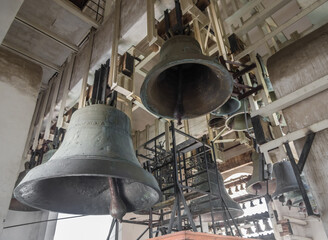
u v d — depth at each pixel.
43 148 5.70
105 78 3.81
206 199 4.87
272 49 4.41
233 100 3.74
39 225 6.57
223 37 3.55
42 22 6.07
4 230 6.00
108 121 2.62
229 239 2.27
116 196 2.52
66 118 5.42
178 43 2.46
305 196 2.33
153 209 4.57
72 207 2.76
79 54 5.94
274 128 3.14
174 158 3.83
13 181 3.87
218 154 6.65
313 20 3.50
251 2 3.15
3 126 4.11
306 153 2.47
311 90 2.61
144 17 3.71
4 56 4.64
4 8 2.66
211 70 2.57
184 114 2.65
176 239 1.97
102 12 6.12
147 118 8.73
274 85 3.03
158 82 2.64
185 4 2.93
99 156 2.19
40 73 5.00
